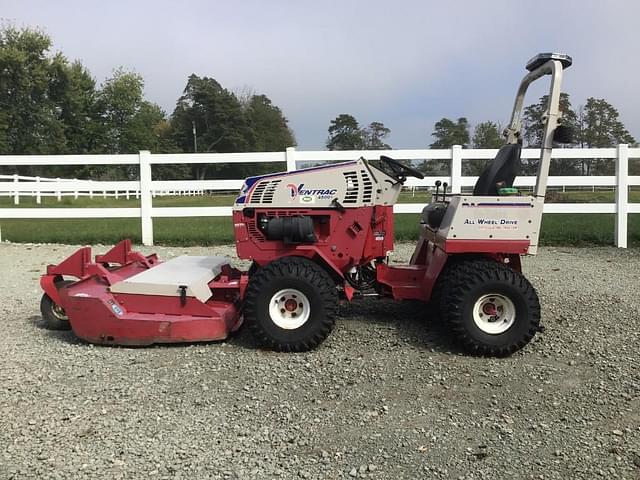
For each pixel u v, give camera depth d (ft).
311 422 11.25
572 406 11.98
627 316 17.85
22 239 33.71
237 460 9.89
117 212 32.55
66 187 33.86
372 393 12.52
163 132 249.34
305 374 13.47
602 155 31.12
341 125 217.15
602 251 29.76
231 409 11.76
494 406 11.97
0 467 9.57
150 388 12.71
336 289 15.35
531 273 24.14
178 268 16.99
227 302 16.42
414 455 10.12
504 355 14.53
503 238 14.78
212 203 65.62
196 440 10.53
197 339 15.15
